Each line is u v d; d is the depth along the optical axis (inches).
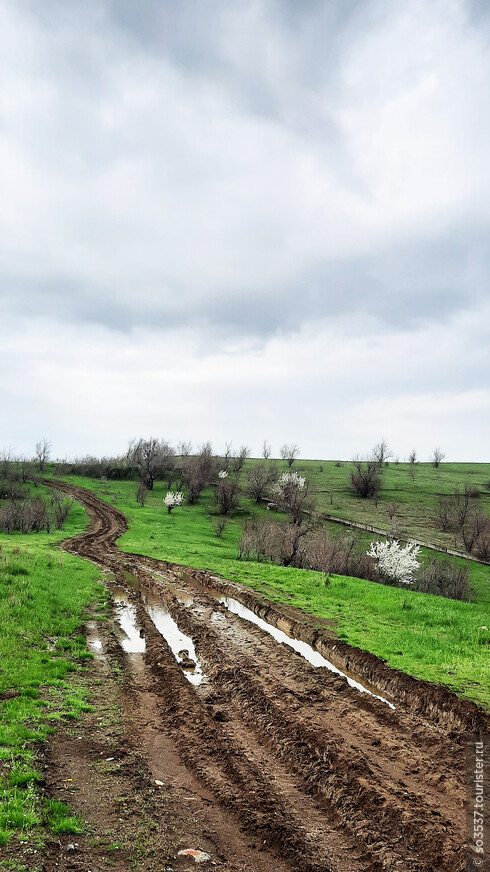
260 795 343.9
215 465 4153.5
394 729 452.1
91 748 401.1
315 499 3555.6
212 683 575.2
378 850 289.0
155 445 4037.9
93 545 1840.6
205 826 311.6
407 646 668.1
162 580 1211.9
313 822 320.8
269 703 496.1
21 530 2250.2
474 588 1945.1
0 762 354.6
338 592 1034.1
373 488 3752.5
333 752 394.6
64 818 302.7
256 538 1847.9
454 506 3282.5
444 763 386.9
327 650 690.8
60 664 575.2
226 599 1021.8
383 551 1690.5
